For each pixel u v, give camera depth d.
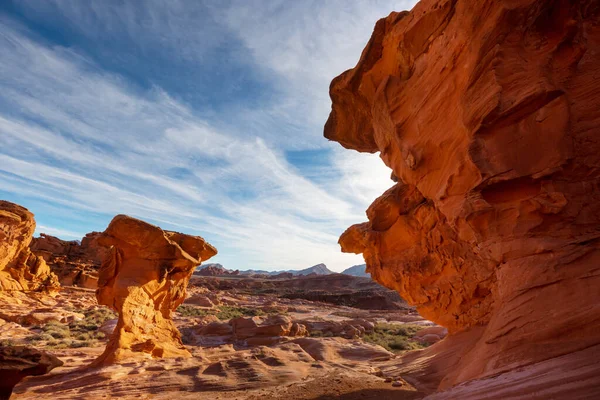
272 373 12.58
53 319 26.89
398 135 9.77
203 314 40.06
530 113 6.48
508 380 4.66
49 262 47.47
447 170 8.23
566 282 5.38
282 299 68.12
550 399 3.76
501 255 6.36
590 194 5.95
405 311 56.53
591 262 5.35
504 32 6.89
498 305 6.66
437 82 8.59
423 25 9.01
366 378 11.45
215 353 17.53
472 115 7.00
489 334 6.12
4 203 33.28
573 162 6.07
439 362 11.65
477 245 7.35
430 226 13.94
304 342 18.89
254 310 46.91
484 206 6.52
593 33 6.96
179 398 10.22
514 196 6.50
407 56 9.80
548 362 4.68
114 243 16.70
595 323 4.77
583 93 6.44
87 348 18.44
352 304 71.31
